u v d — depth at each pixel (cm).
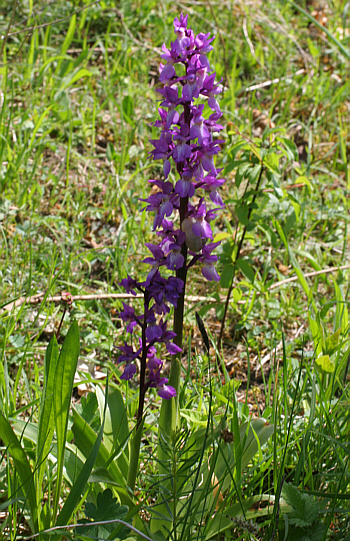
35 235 407
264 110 593
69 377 190
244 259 374
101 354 340
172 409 200
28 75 523
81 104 531
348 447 249
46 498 239
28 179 447
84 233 425
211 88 192
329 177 530
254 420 246
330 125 599
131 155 495
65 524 186
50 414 195
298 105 605
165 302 189
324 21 771
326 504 231
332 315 393
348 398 267
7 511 234
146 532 203
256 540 224
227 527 211
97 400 244
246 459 228
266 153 336
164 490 211
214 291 404
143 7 663
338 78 661
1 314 316
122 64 595
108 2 652
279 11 754
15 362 313
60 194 450
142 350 197
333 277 412
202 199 196
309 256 387
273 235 363
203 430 227
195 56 190
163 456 215
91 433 214
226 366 353
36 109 491
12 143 473
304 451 235
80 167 481
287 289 408
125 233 430
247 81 623
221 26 680
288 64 653
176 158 187
